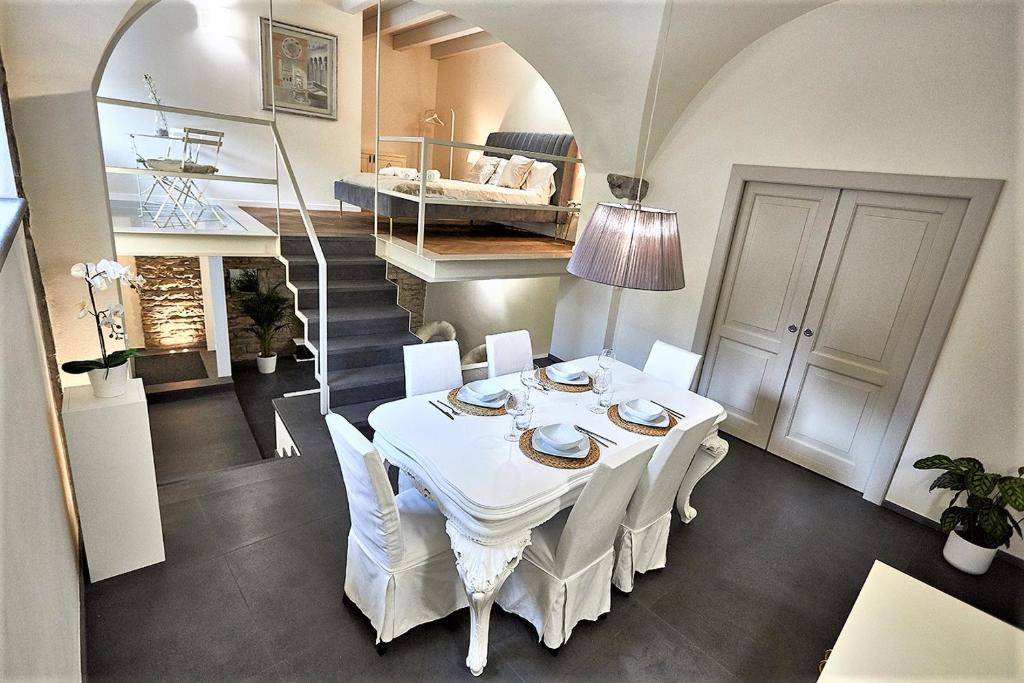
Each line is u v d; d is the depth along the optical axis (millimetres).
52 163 2254
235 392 5992
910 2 2820
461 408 2391
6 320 1226
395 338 4363
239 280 6727
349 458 1747
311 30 5934
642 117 3803
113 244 2465
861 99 3076
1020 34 2518
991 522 2559
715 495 3275
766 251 3723
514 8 3283
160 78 5324
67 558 1786
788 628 2264
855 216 3260
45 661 1153
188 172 3824
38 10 2086
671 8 2906
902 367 3135
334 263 4488
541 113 6301
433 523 2066
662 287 2264
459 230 6055
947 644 1364
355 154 6594
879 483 3260
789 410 3719
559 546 1920
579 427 2357
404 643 2018
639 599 2367
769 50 3430
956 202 2842
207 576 2236
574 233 5832
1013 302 2682
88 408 1954
